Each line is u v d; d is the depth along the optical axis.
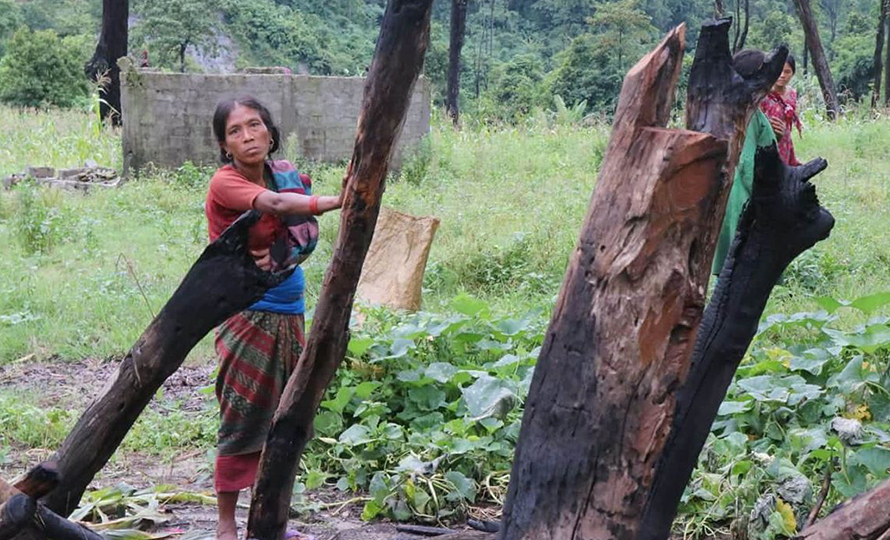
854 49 43.06
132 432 5.20
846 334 5.07
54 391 6.16
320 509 4.27
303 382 2.74
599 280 2.05
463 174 15.92
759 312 2.47
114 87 21.56
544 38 63.44
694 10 54.09
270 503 2.87
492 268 8.88
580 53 40.50
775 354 5.05
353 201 2.50
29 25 59.59
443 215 11.34
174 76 15.38
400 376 5.04
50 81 34.38
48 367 6.72
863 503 2.59
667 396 2.06
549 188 13.62
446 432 4.54
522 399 4.80
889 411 4.43
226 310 2.47
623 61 39.97
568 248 9.11
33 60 34.22
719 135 2.14
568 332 2.09
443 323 5.57
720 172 2.05
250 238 2.47
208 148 15.62
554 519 2.09
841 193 11.91
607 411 2.05
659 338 2.05
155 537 3.59
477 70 49.44
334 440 4.59
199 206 13.07
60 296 8.28
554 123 23.91
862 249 8.90
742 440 4.18
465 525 4.08
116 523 3.83
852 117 20.77
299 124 15.83
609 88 39.91
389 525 4.07
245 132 3.23
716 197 2.06
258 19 53.72
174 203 13.33
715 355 2.47
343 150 16.06
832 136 17.61
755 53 3.73
